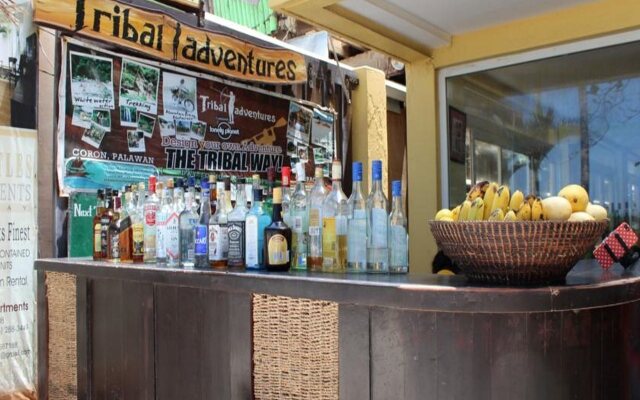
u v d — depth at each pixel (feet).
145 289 7.02
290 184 7.00
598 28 9.77
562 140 10.66
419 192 12.16
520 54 10.87
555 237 4.49
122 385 7.39
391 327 4.81
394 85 22.58
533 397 4.39
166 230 7.68
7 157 10.60
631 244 5.96
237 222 6.72
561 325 4.45
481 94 11.54
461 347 4.51
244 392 5.91
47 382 8.72
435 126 11.93
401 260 6.12
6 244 10.53
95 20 11.62
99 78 11.88
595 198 10.32
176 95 13.33
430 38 11.26
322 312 5.34
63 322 8.44
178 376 6.61
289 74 16.11
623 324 4.94
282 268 6.30
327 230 6.25
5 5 10.66
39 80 11.05
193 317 6.44
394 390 4.80
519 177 11.17
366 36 10.80
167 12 12.95
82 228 11.57
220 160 14.35
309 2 9.33
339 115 18.24
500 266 4.69
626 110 9.91
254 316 5.86
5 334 10.49
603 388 4.69
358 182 6.34
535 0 9.70
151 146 12.81
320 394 5.36
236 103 14.78
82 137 11.60
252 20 19.63
